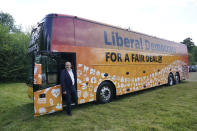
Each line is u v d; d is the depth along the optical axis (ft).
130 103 19.79
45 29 15.47
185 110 16.08
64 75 15.11
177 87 33.01
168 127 11.79
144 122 13.01
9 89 36.09
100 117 14.57
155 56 30.50
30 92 18.04
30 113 16.63
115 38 21.84
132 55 24.49
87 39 18.24
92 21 19.21
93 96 18.52
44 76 14.84
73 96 15.90
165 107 17.39
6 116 15.87
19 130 12.19
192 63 165.07
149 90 30.63
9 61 51.31
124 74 22.74
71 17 17.15
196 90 28.55
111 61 20.85
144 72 26.96
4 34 52.03
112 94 21.40
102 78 19.56
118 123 12.97
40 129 12.19
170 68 36.04
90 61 18.29
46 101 14.64
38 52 14.67
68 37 16.49
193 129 11.39
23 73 51.98
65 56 17.15
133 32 25.46
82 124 13.03
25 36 59.21
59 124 13.14
